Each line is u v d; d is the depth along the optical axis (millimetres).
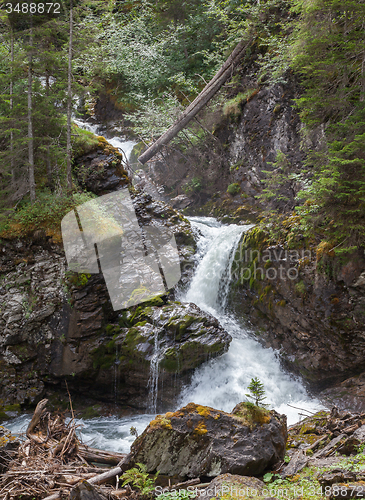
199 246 10969
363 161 6941
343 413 5453
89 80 16281
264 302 9492
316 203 8328
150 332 8406
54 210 9195
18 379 8883
